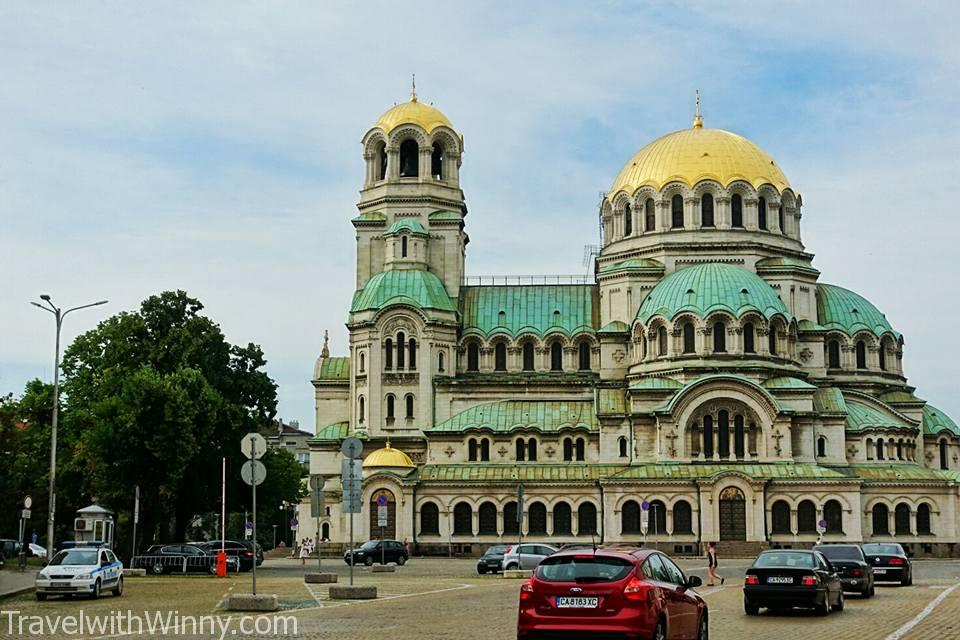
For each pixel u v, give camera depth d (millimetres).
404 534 128875
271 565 113438
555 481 128875
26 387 128250
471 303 148375
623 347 142500
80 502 133625
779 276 142750
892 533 126688
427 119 149750
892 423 135875
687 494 125062
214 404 109188
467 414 137000
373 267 148250
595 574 35219
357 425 141625
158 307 122188
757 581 51156
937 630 44312
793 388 130875
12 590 66750
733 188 144375
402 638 40562
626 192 148125
